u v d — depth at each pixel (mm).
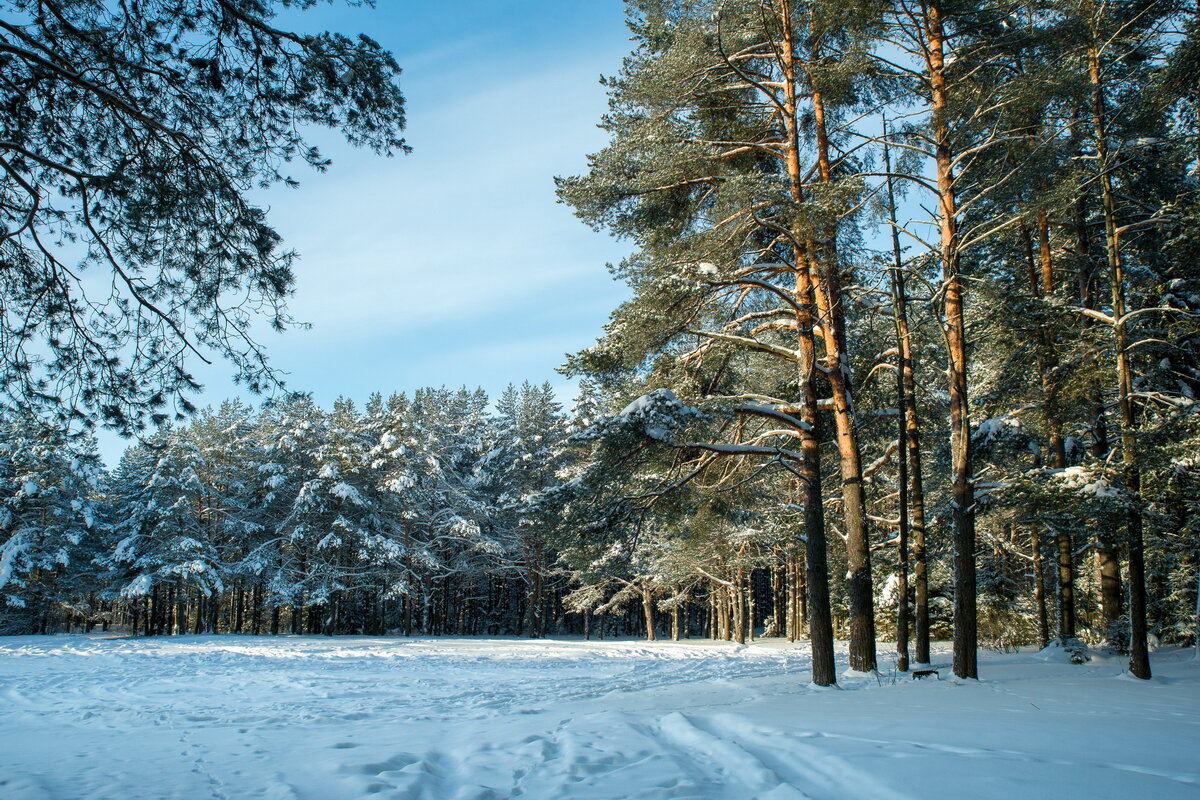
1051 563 23719
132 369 7398
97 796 4941
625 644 33906
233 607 54219
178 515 40312
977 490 13617
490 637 45594
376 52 6641
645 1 13391
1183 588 17531
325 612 43781
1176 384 16000
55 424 7449
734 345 13633
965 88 13664
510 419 53969
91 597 52781
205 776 5633
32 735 8336
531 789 4711
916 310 16750
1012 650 20984
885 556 23297
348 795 4758
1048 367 16625
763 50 14000
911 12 14094
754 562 30406
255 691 13789
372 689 14062
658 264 12867
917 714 7574
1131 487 12703
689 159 12727
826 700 9398
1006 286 15430
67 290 7008
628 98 13344
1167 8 14062
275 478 42781
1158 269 16562
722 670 17141
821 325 14188
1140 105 14453
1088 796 3881
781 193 11797
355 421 47094
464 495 45219
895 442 17875
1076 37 13508
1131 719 7164
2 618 42750
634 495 12727
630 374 13688
